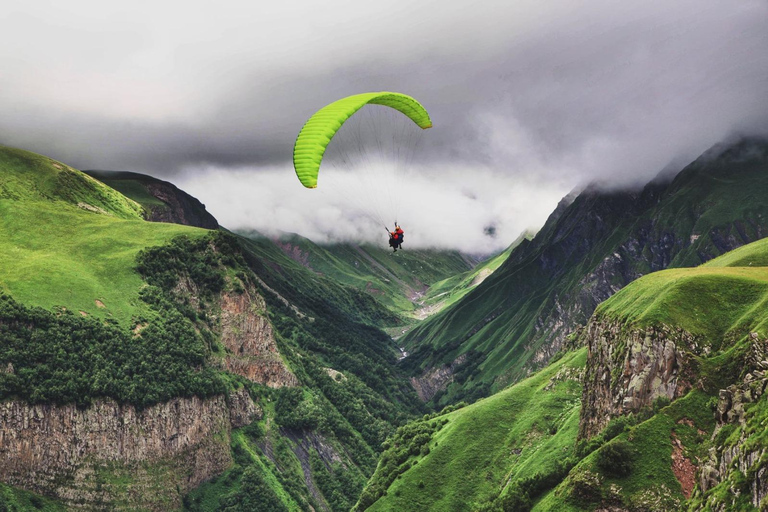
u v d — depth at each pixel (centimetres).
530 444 15938
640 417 9450
